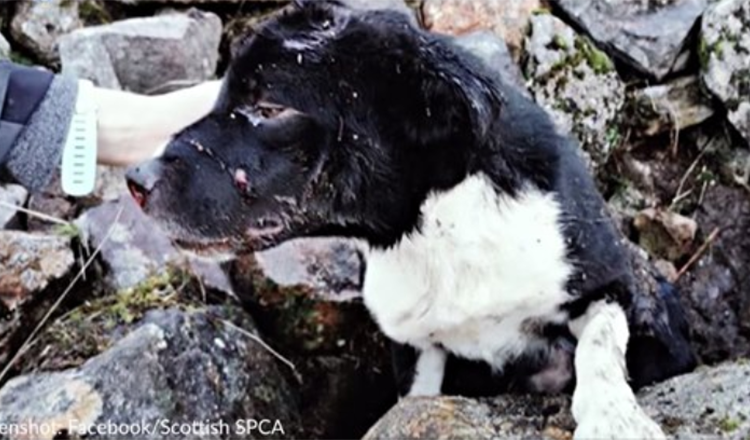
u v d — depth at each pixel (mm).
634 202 1623
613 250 1288
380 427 1227
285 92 1225
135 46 1536
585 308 1286
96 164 1314
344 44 1227
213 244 1239
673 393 1240
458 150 1232
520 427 1198
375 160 1235
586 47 1610
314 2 1251
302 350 1440
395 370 1388
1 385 1314
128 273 1399
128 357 1288
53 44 1579
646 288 1385
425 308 1305
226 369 1346
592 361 1217
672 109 1630
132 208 1436
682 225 1595
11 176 1270
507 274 1269
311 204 1246
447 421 1198
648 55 1618
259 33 1239
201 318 1358
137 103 1301
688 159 1640
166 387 1293
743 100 1598
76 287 1394
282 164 1231
